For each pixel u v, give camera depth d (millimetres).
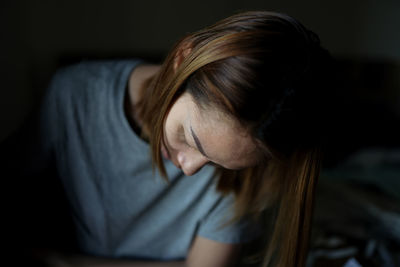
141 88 625
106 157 683
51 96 681
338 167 1825
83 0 1880
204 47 407
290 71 382
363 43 2533
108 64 689
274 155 431
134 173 688
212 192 706
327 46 2492
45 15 1810
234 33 389
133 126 664
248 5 2240
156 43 2105
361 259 741
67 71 697
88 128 667
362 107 2354
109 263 783
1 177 734
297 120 413
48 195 802
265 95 377
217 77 391
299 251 620
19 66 1586
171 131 485
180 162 518
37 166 744
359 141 2188
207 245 744
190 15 2135
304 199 557
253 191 661
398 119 2340
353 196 1379
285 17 415
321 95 432
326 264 841
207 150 443
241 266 831
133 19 2020
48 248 803
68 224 805
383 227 1153
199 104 414
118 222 758
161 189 705
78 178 719
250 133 403
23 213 799
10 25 1506
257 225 747
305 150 509
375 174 1652
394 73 2436
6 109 1393
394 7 2488
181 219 755
